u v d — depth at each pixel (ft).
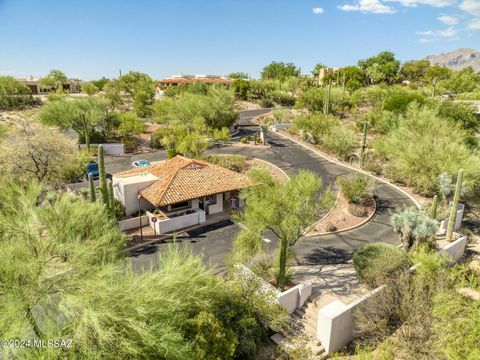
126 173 98.58
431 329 38.27
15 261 33.01
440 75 334.24
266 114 251.60
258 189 55.57
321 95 226.17
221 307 42.80
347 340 47.19
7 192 41.73
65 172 100.78
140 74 327.67
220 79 407.23
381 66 403.54
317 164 129.08
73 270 34.63
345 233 77.00
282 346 45.42
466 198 97.14
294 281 57.88
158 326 32.12
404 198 97.30
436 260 49.96
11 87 254.88
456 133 112.57
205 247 71.82
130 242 73.36
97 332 29.35
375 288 51.19
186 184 86.22
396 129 130.31
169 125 183.11
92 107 159.33
